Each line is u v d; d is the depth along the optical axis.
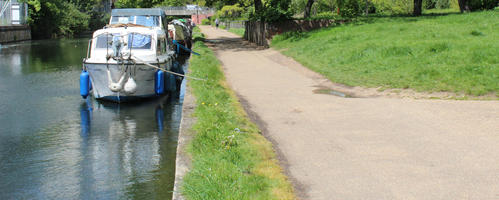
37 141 9.66
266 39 29.77
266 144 7.30
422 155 6.43
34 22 60.09
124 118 11.84
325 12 53.03
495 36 17.89
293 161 6.50
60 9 67.38
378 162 6.25
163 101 14.23
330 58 18.38
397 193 5.18
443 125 7.96
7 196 6.66
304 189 5.42
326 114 9.54
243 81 15.20
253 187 5.30
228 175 5.65
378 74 14.02
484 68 12.30
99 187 6.93
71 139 9.80
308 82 14.67
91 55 15.20
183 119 9.26
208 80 14.28
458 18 24.97
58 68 22.61
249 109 10.45
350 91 12.71
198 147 6.94
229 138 7.09
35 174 7.57
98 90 14.20
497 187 5.18
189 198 5.16
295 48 23.98
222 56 24.55
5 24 53.56
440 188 5.24
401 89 11.98
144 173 7.50
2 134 10.29
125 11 23.12
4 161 8.30
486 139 6.99
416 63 14.32
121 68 13.67
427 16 30.22
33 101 14.11
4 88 16.45
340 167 6.13
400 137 7.41
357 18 31.03
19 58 28.41
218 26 81.94
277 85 14.18
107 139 9.75
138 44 15.43
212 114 9.32
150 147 9.07
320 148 7.08
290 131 8.26
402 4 51.56
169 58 16.81
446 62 13.84
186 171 6.04
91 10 85.38
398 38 20.16
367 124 8.44
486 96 10.59
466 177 5.53
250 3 71.62
